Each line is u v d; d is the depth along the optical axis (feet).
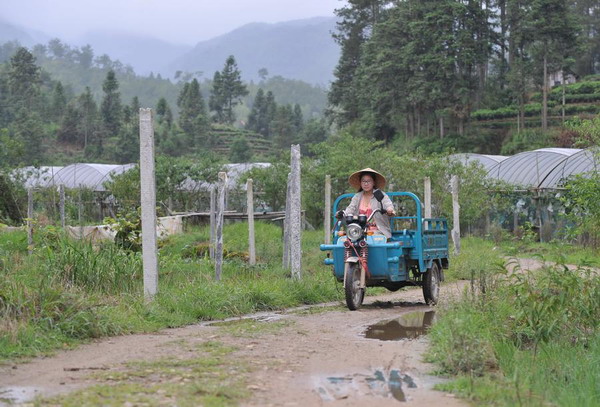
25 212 81.92
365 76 222.28
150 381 20.29
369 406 18.25
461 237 104.68
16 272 38.19
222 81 409.28
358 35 265.13
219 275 41.57
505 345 26.32
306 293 40.65
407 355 24.56
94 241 49.73
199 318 33.32
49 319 26.96
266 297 37.70
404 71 213.87
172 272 44.19
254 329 29.86
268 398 18.75
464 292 32.76
